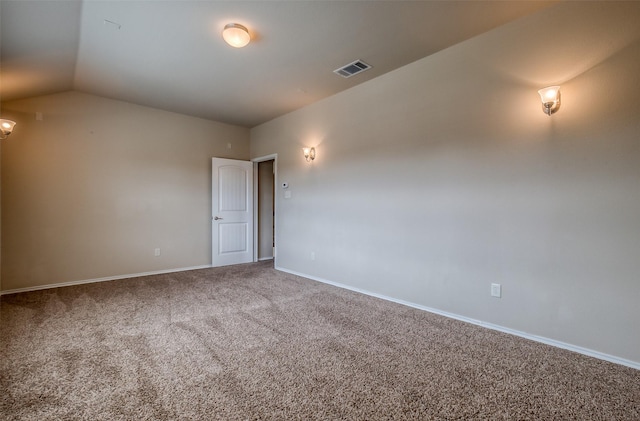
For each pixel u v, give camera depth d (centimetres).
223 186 545
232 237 556
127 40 278
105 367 201
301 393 175
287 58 314
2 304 327
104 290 383
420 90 318
